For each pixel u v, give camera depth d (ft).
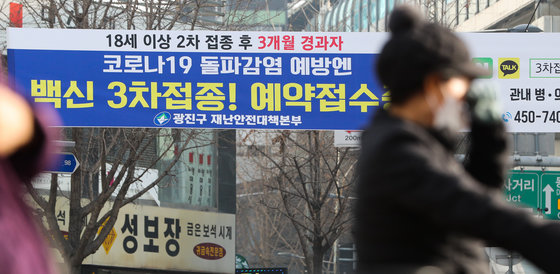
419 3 98.07
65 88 49.75
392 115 8.91
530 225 7.37
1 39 76.95
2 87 6.28
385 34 50.01
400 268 8.16
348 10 186.60
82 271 98.73
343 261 140.36
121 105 49.85
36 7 79.20
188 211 105.91
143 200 102.06
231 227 109.91
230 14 78.54
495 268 83.76
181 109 49.90
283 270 96.89
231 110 49.85
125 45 49.85
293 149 117.70
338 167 104.99
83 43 49.83
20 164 6.29
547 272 7.29
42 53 49.65
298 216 142.61
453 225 7.71
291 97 49.90
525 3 170.71
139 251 102.06
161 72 49.93
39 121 6.34
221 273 108.06
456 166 8.80
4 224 5.96
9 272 5.81
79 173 70.90
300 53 49.90
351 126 49.85
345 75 49.96
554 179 67.67
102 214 100.07
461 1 130.11
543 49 50.62
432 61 8.70
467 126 9.02
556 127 50.44
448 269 8.20
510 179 67.67
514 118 50.52
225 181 109.50
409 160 7.98
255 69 49.85
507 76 50.60
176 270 104.78
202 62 49.90
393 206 8.12
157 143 103.19
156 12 71.77
